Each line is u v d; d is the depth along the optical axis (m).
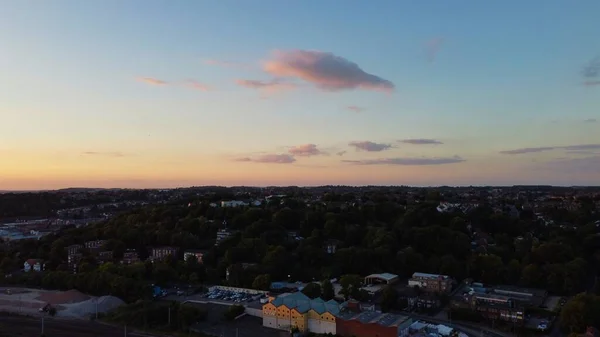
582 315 198.12
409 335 197.62
